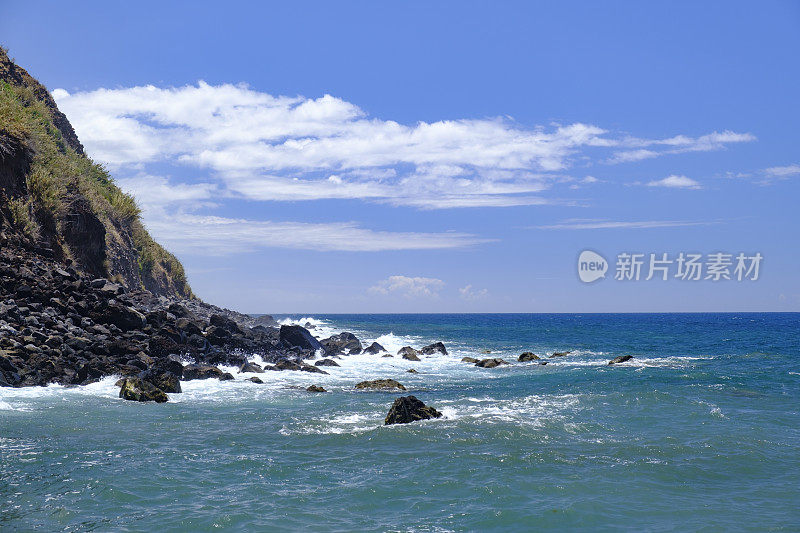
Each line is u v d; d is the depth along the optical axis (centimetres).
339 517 999
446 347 4978
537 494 1118
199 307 5069
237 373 2642
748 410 1947
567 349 4838
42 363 2044
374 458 1341
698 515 1027
